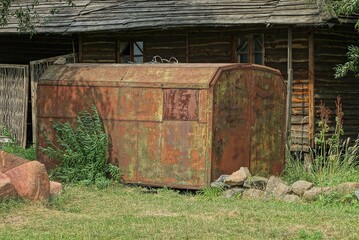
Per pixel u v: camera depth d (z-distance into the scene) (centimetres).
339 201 1365
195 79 1527
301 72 1967
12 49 2581
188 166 1527
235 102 1552
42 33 2334
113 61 2362
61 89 1695
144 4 2273
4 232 1103
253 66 1592
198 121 1517
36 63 2384
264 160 1620
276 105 1645
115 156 1617
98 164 1611
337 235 1093
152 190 1548
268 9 1980
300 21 1856
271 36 2030
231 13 2023
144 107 1581
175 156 1543
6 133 2291
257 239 1067
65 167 1648
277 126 1652
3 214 1211
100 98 1641
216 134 1515
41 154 1722
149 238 1067
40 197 1302
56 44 2570
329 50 1997
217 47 2136
